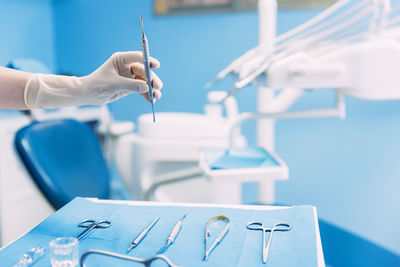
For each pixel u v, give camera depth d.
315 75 1.01
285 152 2.12
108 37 2.48
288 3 2.00
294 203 2.14
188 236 0.73
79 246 0.70
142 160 1.86
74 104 1.00
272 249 0.68
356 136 1.97
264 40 1.51
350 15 1.81
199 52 2.25
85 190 1.36
